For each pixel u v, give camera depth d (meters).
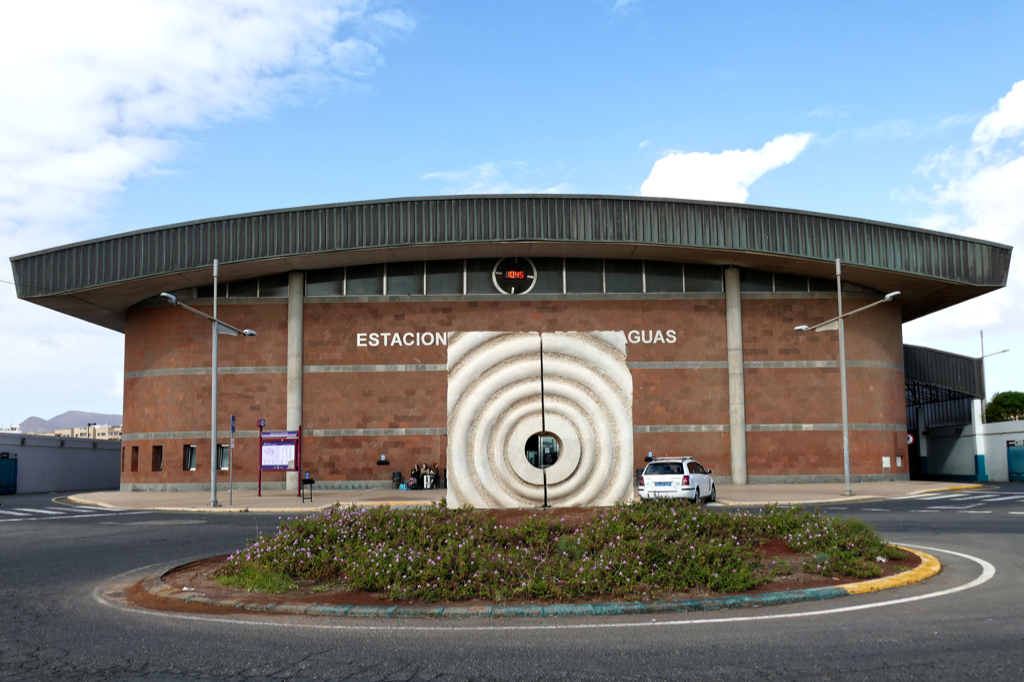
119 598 9.45
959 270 34.59
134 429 35.78
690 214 33.06
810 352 35.41
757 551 11.33
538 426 12.95
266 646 6.84
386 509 12.85
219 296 35.19
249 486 33.97
